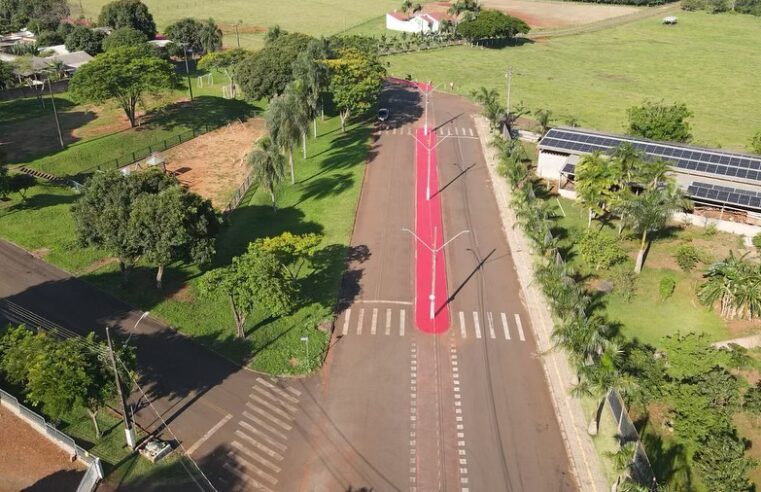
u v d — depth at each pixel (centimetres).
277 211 8581
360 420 5131
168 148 10850
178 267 7150
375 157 10438
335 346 6000
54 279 6900
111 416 5141
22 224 7988
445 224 8300
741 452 4566
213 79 15012
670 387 5162
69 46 15275
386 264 7344
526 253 7612
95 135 10856
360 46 13725
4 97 12600
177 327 6169
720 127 12212
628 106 13475
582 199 7950
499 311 6525
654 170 7375
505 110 12112
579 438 4966
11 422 5031
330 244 7725
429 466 4709
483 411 5234
